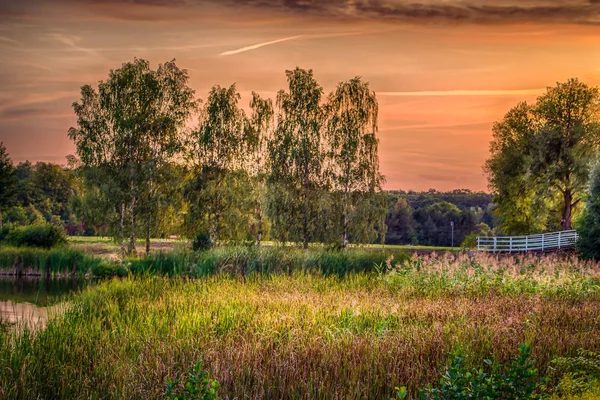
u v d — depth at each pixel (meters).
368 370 10.31
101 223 44.47
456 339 11.98
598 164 39.56
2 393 9.70
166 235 47.00
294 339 12.48
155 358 11.11
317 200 42.62
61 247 42.47
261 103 46.59
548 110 53.16
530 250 43.75
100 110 45.41
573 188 51.44
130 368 10.49
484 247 45.81
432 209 104.38
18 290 28.19
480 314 15.73
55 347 12.18
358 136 43.00
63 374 10.62
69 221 99.06
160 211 44.50
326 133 43.91
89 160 44.25
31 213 88.38
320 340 12.37
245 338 12.91
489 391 7.60
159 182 44.78
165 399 9.21
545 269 23.50
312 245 42.25
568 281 21.83
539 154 51.75
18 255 36.31
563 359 10.33
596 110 52.41
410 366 10.75
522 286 21.81
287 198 42.47
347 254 31.27
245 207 44.91
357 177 42.44
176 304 17.23
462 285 22.17
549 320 14.82
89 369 10.97
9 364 10.97
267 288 21.56
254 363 10.52
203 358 11.12
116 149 44.62
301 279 24.52
